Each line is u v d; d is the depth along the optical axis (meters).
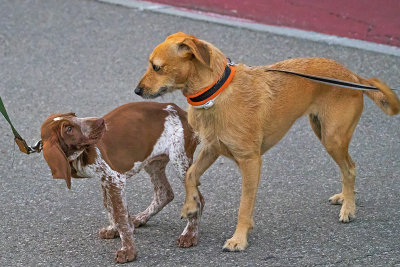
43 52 13.98
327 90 7.84
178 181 9.29
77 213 8.38
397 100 7.76
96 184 9.20
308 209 8.33
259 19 15.30
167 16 15.54
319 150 10.12
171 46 6.87
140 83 6.98
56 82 12.70
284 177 9.30
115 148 7.14
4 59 13.71
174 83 6.99
